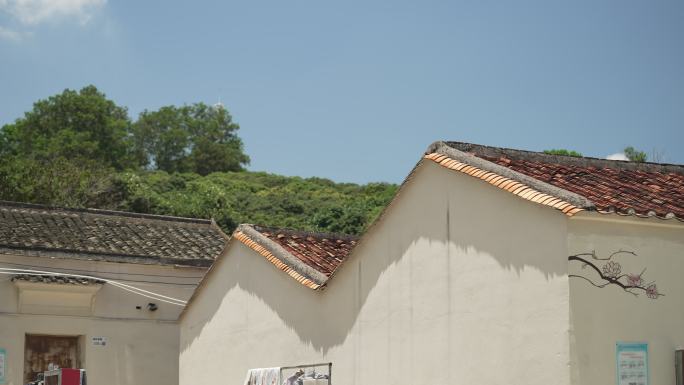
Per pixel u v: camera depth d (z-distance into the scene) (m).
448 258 11.06
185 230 22.06
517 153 11.73
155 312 19.62
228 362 15.34
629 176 11.65
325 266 14.12
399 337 11.74
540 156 11.80
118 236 20.69
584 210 9.31
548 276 9.62
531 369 9.73
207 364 16.05
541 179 10.80
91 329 18.95
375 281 12.28
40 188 37.31
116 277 19.33
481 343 10.44
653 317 9.73
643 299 9.72
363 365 12.32
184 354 16.94
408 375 11.53
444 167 11.17
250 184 53.91
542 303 9.67
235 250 15.52
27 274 18.36
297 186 53.75
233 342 15.27
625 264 9.70
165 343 19.61
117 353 19.12
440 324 11.09
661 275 9.87
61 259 18.86
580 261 9.47
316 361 13.24
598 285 9.52
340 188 54.72
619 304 9.59
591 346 9.39
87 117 62.56
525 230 9.97
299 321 13.67
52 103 63.22
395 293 11.89
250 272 15.02
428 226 11.43
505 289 10.17
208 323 16.19
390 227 12.10
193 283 20.06
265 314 14.48
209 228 22.48
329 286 13.08
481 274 10.53
